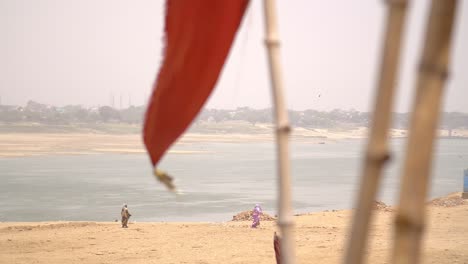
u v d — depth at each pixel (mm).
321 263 21922
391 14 2443
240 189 83875
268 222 37719
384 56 2457
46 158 163250
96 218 54750
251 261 23047
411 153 2361
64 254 24984
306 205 64875
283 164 3131
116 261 23438
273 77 3162
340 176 110562
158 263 22969
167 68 3816
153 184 90062
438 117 2365
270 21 3184
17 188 84250
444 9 2359
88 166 132125
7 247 26734
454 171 122312
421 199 2332
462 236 27781
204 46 3699
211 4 3689
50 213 58375
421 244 2322
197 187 86562
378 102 2477
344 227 32844
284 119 3146
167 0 3822
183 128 3793
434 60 2369
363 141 2555
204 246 26938
